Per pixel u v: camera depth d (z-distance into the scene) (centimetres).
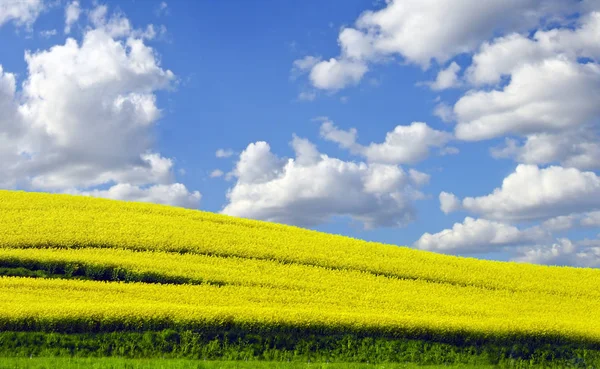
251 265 3938
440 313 3334
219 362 2433
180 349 2611
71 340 2586
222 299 3209
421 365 2677
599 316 3700
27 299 2958
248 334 2736
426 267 4350
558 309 3778
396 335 2878
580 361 2922
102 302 3000
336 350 2738
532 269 4800
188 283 3503
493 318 3275
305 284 3666
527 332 3009
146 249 4009
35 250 3753
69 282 3319
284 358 2642
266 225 5088
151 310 2767
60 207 4809
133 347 2584
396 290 3775
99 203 5053
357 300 3447
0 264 3525
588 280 4594
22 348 2489
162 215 4912
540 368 2841
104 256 3728
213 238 4350
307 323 2820
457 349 2881
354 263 4188
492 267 4694
